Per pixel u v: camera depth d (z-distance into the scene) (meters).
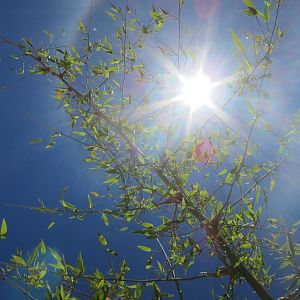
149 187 2.90
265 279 2.85
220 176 2.89
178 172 2.87
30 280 2.34
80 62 3.36
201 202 2.85
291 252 2.66
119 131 3.11
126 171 2.96
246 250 2.78
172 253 2.87
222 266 2.73
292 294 2.61
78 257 2.44
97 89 3.31
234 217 2.79
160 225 2.74
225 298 2.64
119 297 2.53
